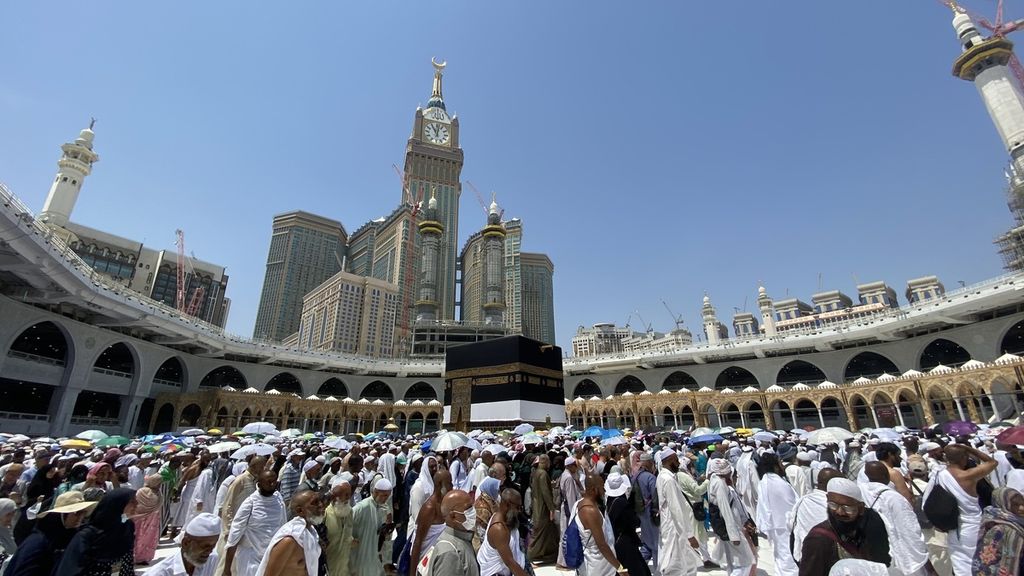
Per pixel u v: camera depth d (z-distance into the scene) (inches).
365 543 276.1
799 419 2805.1
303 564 181.5
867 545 160.2
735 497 311.7
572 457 390.9
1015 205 3002.0
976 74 3550.7
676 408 2422.5
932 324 2186.3
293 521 188.1
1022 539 164.6
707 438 714.8
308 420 2588.6
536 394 1749.5
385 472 445.7
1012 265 2955.2
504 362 1744.6
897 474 277.7
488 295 7190.0
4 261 1354.6
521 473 460.8
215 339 2383.1
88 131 2374.5
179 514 489.4
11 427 1608.0
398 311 6875.0
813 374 2930.6
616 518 255.4
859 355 2765.7
